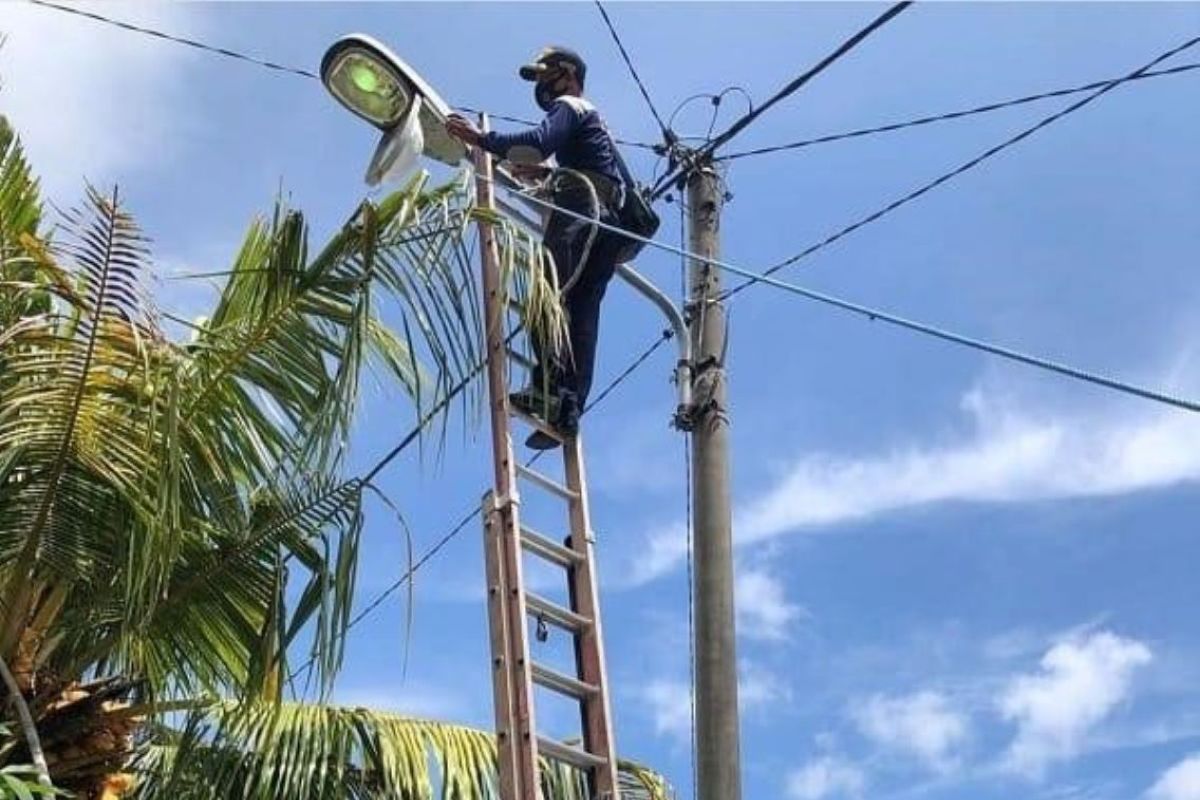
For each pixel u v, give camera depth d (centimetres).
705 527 745
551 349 628
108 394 591
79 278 573
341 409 587
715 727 704
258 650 644
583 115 675
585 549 614
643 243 637
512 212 688
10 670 609
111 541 619
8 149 616
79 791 620
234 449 616
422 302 601
